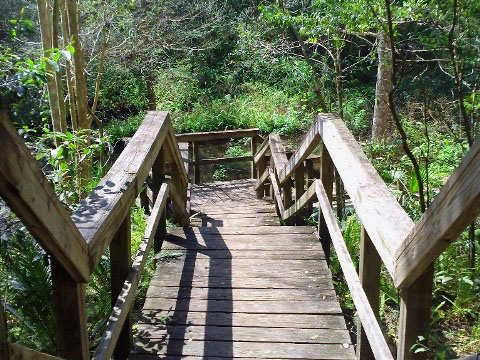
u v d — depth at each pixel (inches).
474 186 58.3
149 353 117.8
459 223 62.9
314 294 142.6
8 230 67.9
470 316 141.0
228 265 159.8
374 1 195.8
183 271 156.6
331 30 233.6
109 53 394.9
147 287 153.6
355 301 104.1
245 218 253.3
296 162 195.9
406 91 373.1
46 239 67.6
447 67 186.2
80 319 80.2
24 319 107.3
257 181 341.7
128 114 653.9
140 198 254.7
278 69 632.4
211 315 133.0
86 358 83.3
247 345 120.5
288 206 231.9
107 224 90.0
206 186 370.6
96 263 84.1
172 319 131.2
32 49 237.5
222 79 702.5
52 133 146.6
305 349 118.6
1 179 55.3
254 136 399.5
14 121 96.8
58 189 146.2
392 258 81.6
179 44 531.5
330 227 138.8
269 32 437.4
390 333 136.3
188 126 620.4
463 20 145.9
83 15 393.7
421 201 161.2
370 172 110.6
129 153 129.5
